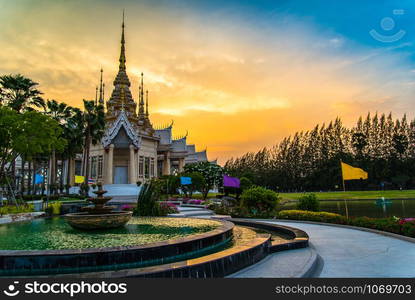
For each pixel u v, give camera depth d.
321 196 56.59
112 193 40.84
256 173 99.62
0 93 30.66
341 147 79.75
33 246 8.05
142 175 50.59
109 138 45.97
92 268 6.38
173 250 7.33
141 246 6.88
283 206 38.59
